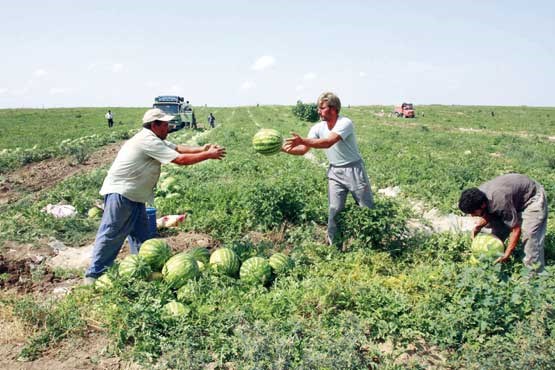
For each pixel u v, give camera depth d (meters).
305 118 54.41
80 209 11.44
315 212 10.16
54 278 7.68
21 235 9.34
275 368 4.79
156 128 7.12
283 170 16.80
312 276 7.08
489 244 7.07
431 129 42.94
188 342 5.21
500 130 44.09
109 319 5.69
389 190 14.28
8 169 20.25
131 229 7.28
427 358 5.33
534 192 6.56
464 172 15.18
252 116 67.69
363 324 5.54
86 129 45.94
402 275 6.94
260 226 9.72
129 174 6.96
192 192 12.28
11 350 5.49
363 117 64.25
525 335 5.16
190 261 6.69
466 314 5.49
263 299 6.11
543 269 6.74
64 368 5.16
